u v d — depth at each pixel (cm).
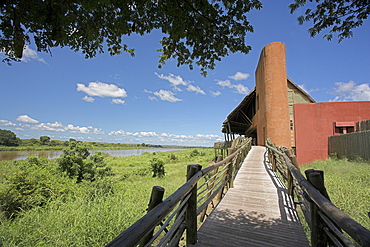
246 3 198
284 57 1512
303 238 247
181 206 208
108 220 377
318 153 1291
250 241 241
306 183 200
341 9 234
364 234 94
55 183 631
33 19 158
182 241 304
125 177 1112
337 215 125
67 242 308
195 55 250
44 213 431
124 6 178
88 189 612
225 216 319
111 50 238
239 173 649
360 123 1141
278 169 652
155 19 210
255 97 2109
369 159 873
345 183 552
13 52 163
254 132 2817
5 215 416
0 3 143
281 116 1438
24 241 308
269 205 366
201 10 198
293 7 251
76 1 160
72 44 212
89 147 984
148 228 124
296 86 1612
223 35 224
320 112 1321
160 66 282
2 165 1389
